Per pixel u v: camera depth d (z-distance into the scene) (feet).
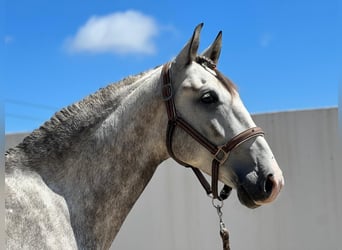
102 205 7.00
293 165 18.17
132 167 7.21
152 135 7.29
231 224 19.01
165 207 20.07
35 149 6.85
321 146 17.90
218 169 7.11
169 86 7.23
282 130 18.35
